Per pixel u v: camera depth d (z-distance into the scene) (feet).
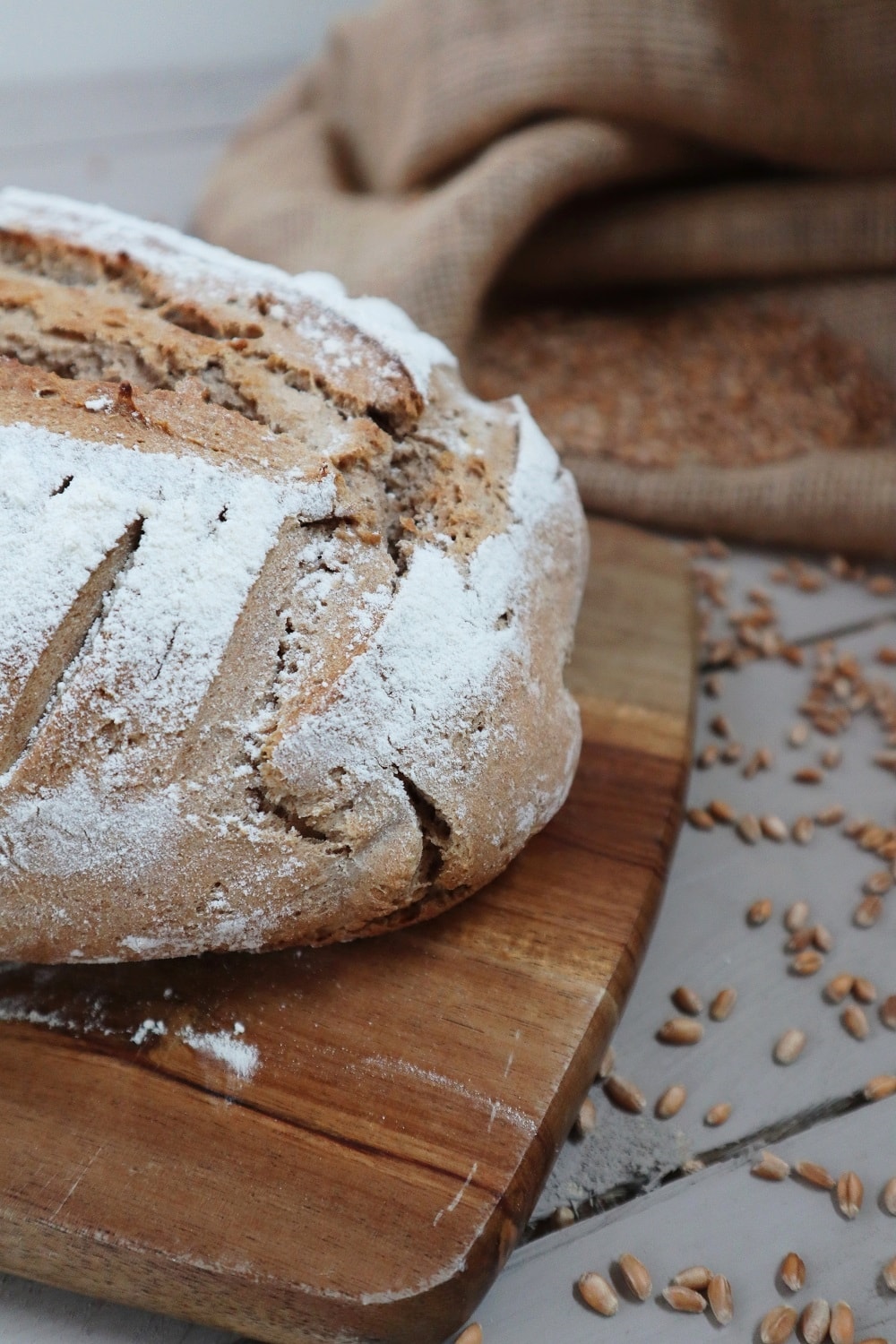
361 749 0.98
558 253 1.53
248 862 0.99
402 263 1.41
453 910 1.07
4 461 0.98
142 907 0.98
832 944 1.12
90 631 0.98
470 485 1.06
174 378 1.05
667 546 1.32
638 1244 0.99
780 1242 1.00
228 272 1.11
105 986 1.03
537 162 1.43
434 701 1.00
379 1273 0.93
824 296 1.53
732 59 1.41
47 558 0.97
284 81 2.04
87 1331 0.96
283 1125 0.98
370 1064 1.00
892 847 1.16
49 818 0.97
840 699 1.26
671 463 1.41
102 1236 0.93
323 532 1.01
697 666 1.23
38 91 2.00
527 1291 0.98
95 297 1.09
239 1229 0.94
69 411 1.00
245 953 1.04
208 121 1.96
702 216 1.49
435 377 1.11
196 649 0.97
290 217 1.53
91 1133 0.97
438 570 1.02
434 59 1.51
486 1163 0.96
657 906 1.09
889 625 1.33
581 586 1.13
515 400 1.16
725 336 1.52
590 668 1.21
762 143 1.46
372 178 1.65
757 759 1.22
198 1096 0.99
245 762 0.99
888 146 1.44
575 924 1.06
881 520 1.36
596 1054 1.02
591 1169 1.02
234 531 0.99
